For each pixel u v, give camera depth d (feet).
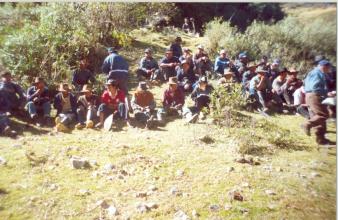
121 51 37.73
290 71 29.27
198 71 32.14
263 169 18.97
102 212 15.29
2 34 32.19
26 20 34.27
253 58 40.65
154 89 30.66
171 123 24.84
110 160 19.35
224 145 21.72
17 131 22.30
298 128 25.13
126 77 27.35
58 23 32.63
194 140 22.12
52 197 16.02
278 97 28.07
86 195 16.31
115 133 23.04
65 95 24.36
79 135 22.47
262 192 16.76
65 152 19.89
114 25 37.88
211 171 18.49
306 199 16.40
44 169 18.17
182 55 33.88
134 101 25.58
